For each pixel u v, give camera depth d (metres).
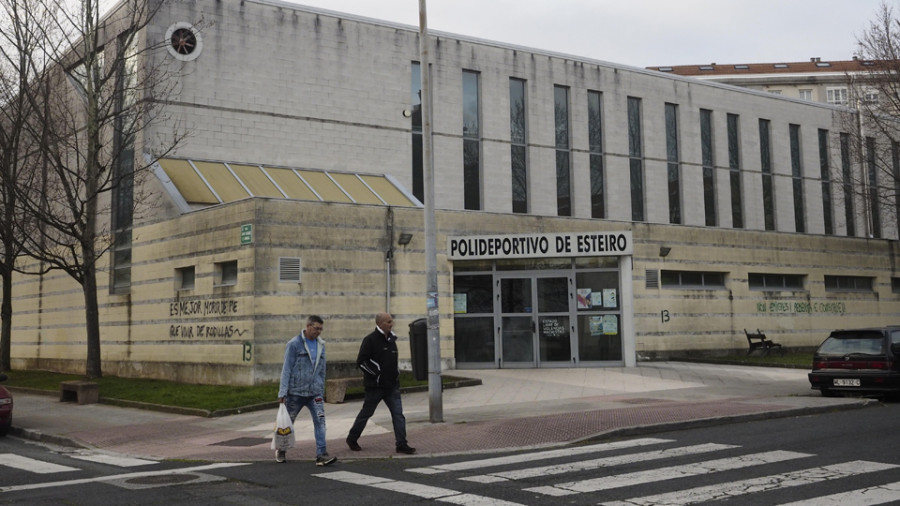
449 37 29.91
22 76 21.97
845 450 10.18
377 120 28.38
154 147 24.33
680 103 34.59
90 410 17.09
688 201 34.12
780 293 30.56
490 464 9.71
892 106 30.88
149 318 23.00
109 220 25.31
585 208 31.77
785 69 80.94
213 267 20.66
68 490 8.58
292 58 27.09
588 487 8.16
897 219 40.22
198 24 25.42
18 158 23.61
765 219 36.62
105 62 25.27
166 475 9.50
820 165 38.62
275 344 19.39
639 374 21.31
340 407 16.16
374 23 28.70
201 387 19.31
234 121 25.83
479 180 30.06
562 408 14.59
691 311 28.06
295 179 25.78
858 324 32.78
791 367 23.64
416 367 13.51
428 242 13.78
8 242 24.34
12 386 22.69
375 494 8.02
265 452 11.21
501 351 23.17
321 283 20.27
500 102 30.62
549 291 23.30
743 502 7.41
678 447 10.63
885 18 30.20
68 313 27.59
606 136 32.53
